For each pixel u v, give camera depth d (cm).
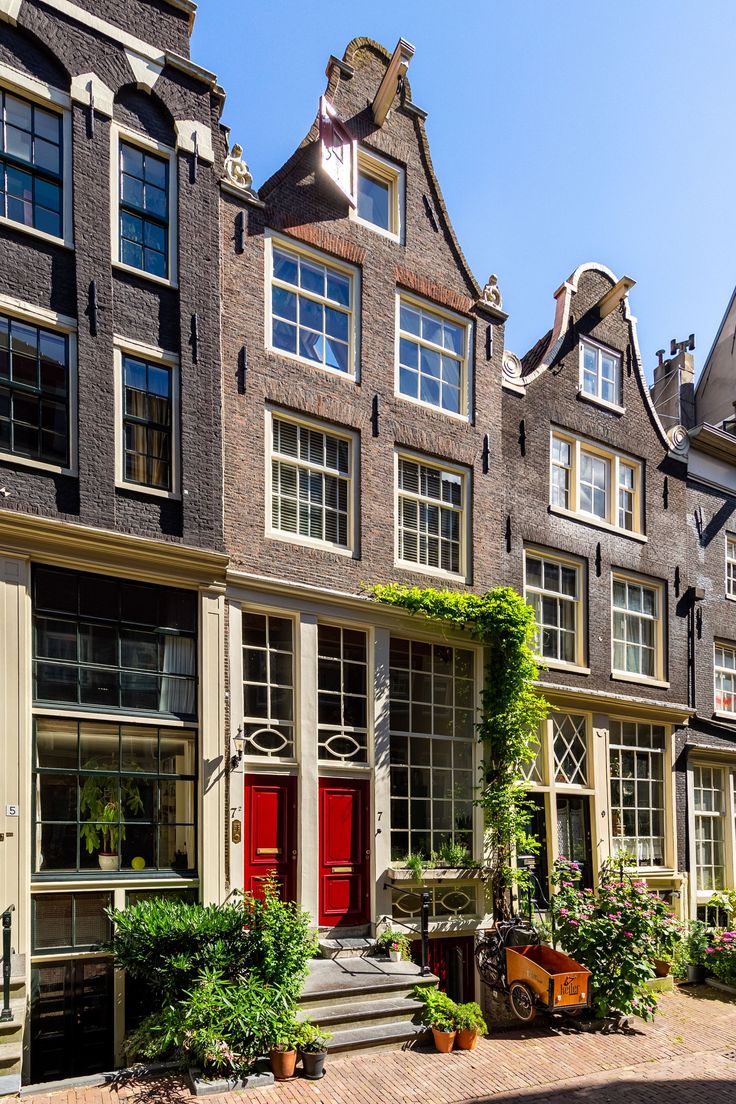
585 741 1473
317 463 1159
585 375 1580
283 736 1058
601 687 1497
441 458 1297
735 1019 1202
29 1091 736
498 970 1095
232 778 977
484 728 1241
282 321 1151
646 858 1535
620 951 1116
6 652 834
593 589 1515
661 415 2291
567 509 1498
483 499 1341
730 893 1588
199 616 983
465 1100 822
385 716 1154
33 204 926
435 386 1320
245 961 838
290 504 1125
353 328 1221
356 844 1105
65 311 926
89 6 976
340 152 1216
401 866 1118
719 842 1719
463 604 1204
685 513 1736
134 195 1005
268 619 1074
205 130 1067
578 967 1050
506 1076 895
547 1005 1011
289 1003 846
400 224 1298
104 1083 764
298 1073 821
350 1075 838
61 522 874
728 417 2448
